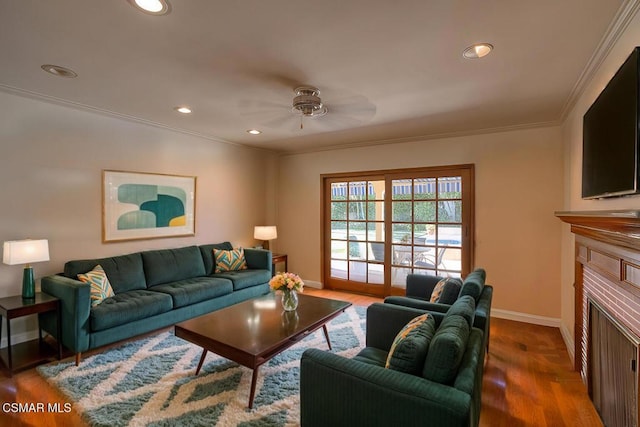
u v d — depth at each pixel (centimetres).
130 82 259
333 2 157
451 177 435
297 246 570
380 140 473
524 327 369
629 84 142
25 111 298
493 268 405
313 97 277
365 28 180
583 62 219
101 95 290
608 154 173
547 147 375
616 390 181
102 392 225
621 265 164
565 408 217
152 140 398
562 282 361
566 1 154
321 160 539
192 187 445
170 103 310
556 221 372
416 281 338
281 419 198
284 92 279
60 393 225
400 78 249
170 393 224
